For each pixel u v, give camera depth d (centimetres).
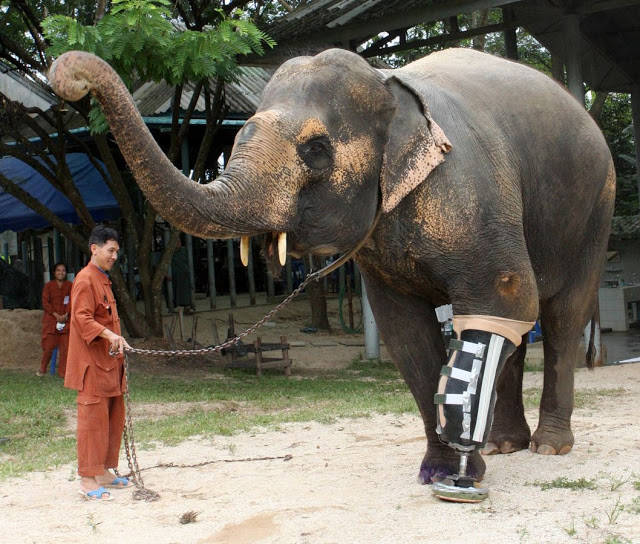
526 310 458
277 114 409
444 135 434
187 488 554
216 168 1911
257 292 2220
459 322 455
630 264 1877
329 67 427
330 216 422
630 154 2359
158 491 549
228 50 1003
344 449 659
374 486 521
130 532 452
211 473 596
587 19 1333
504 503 462
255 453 667
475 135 462
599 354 1254
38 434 808
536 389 1005
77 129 1641
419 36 1998
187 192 375
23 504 529
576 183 527
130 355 1373
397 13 1134
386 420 800
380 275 486
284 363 1276
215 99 1391
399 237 450
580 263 572
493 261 448
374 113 429
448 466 505
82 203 1471
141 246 1501
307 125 410
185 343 1484
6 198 1736
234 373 1302
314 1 1197
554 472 532
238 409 950
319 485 534
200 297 2123
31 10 1361
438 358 501
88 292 533
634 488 480
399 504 472
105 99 354
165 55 971
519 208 467
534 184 498
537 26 1279
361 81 427
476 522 427
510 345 456
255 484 548
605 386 1016
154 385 1144
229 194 387
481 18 2044
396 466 575
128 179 1778
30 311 1522
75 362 536
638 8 1286
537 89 519
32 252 2158
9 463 668
